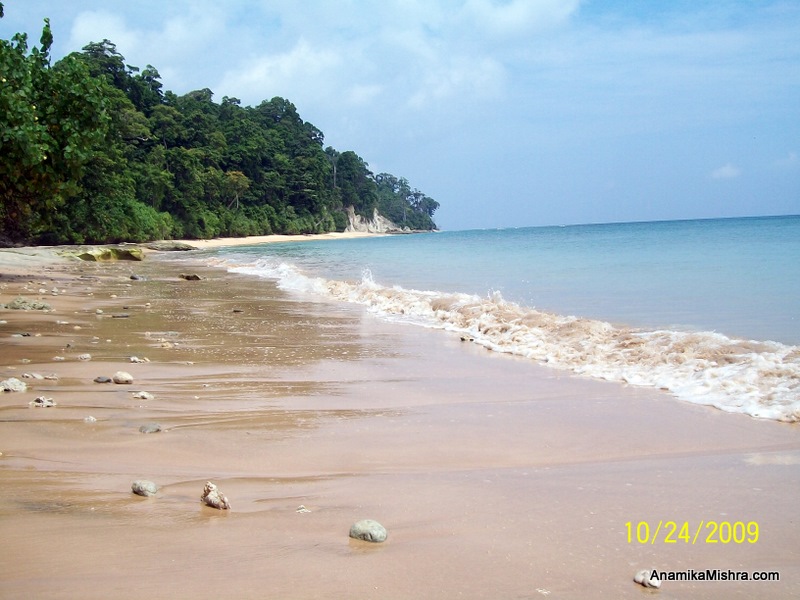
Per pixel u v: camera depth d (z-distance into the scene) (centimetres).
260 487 446
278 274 2881
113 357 976
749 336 975
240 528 365
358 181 16350
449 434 590
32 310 1541
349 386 804
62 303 1753
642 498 415
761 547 341
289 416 655
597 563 323
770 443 540
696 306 1314
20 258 3588
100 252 4256
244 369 906
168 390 769
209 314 1549
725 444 543
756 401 657
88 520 373
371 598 285
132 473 472
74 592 284
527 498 418
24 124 1638
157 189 8375
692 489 430
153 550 332
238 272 3241
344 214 15050
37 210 2231
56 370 864
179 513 388
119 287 2339
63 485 438
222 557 325
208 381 827
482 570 315
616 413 655
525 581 304
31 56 1969
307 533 359
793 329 1013
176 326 1342
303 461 514
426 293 1752
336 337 1207
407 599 285
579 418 638
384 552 334
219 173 10212
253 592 288
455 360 981
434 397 746
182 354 1020
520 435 585
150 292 2142
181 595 283
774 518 378
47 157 1867
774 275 1795
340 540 349
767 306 1259
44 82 1912
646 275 2005
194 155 9606
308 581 300
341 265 3394
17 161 1717
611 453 530
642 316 1227
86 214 6200
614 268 2350
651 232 6450
